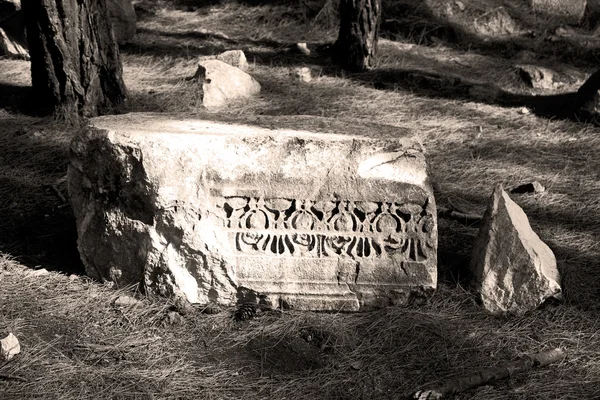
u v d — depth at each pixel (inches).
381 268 187.8
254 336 180.2
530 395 166.4
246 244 186.7
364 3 345.1
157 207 182.9
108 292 189.6
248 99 313.6
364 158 186.5
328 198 185.3
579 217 239.0
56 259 204.7
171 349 174.7
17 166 254.7
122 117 202.8
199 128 195.2
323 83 336.5
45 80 286.7
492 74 358.6
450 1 403.9
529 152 284.0
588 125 306.5
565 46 389.4
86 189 190.5
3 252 205.6
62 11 275.6
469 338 182.2
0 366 164.6
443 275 203.2
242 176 184.2
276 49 376.2
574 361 176.9
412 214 186.9
